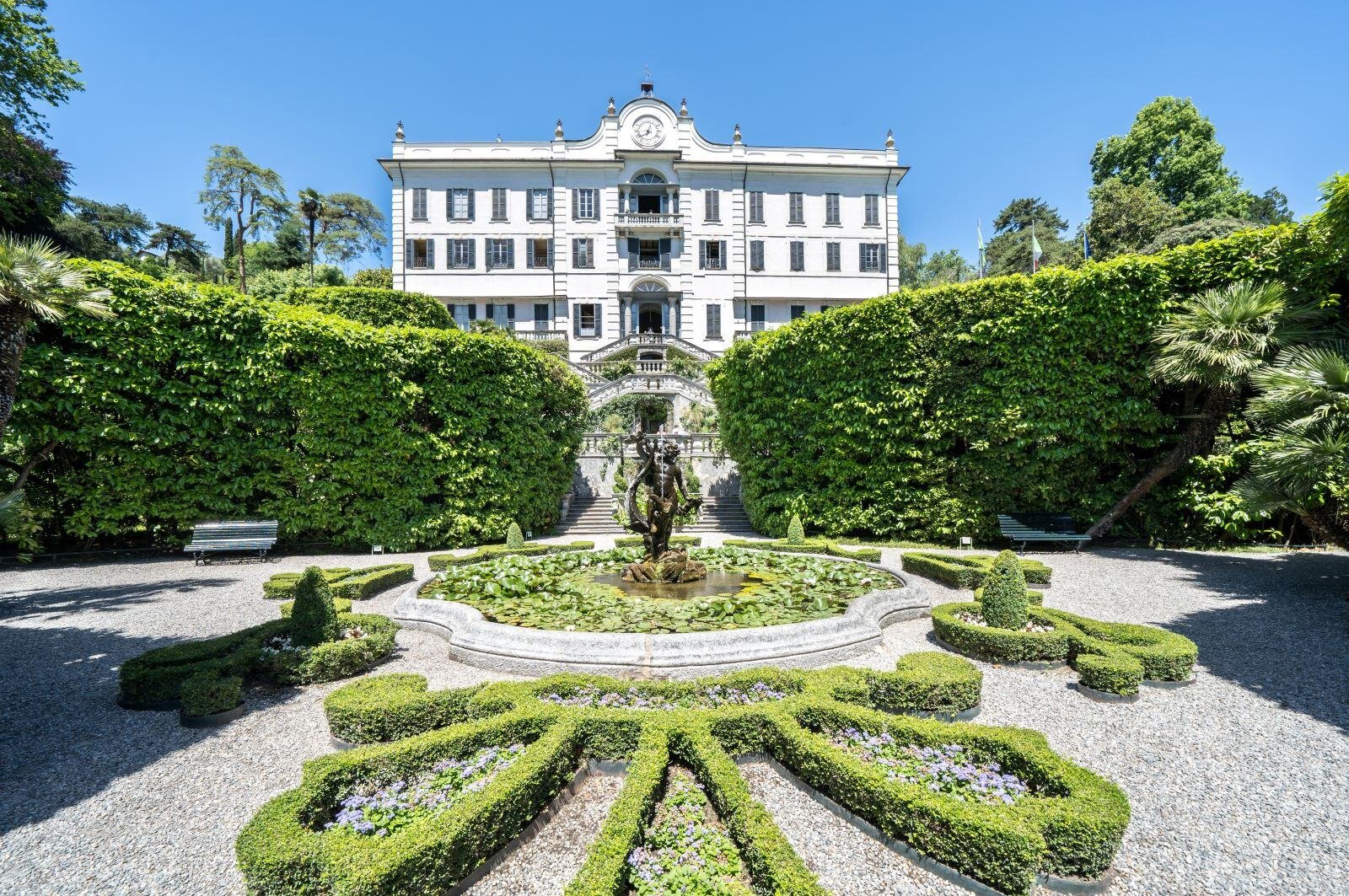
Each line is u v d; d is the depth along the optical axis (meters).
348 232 48.84
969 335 14.11
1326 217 9.75
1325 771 4.58
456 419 15.05
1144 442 13.54
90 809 4.11
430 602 7.93
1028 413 13.68
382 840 3.39
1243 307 11.20
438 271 34.09
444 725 4.98
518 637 6.40
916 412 14.71
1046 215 51.69
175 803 4.20
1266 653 7.05
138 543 13.57
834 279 35.44
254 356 13.09
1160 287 12.84
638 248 35.53
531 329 34.78
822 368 15.96
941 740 4.41
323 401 13.65
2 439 6.48
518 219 34.47
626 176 34.69
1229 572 11.16
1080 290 13.34
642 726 4.51
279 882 3.00
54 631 7.86
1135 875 3.51
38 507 11.67
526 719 4.58
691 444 21.69
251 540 12.59
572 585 8.55
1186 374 11.65
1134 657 6.08
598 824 4.00
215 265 48.12
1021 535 13.63
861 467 15.53
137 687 5.63
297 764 4.73
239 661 5.94
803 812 4.11
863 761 4.28
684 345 33.41
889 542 15.25
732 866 3.40
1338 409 8.12
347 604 7.86
